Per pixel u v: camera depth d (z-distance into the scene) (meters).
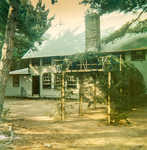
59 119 10.71
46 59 23.19
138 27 12.73
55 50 22.31
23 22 11.96
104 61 10.20
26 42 19.09
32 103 18.66
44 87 23.20
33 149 5.73
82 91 12.95
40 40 19.14
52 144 6.24
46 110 14.10
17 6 10.33
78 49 20.22
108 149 5.80
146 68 17.22
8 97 26.00
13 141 6.44
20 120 10.36
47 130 8.20
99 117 11.28
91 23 18.06
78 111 13.52
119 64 10.59
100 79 10.46
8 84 26.72
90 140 6.73
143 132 7.75
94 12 17.83
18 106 16.53
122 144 6.27
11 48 10.27
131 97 13.45
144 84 16.02
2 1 10.14
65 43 22.91
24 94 25.09
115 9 12.18
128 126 8.88
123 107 9.59
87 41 18.17
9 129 7.85
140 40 17.50
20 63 29.11
